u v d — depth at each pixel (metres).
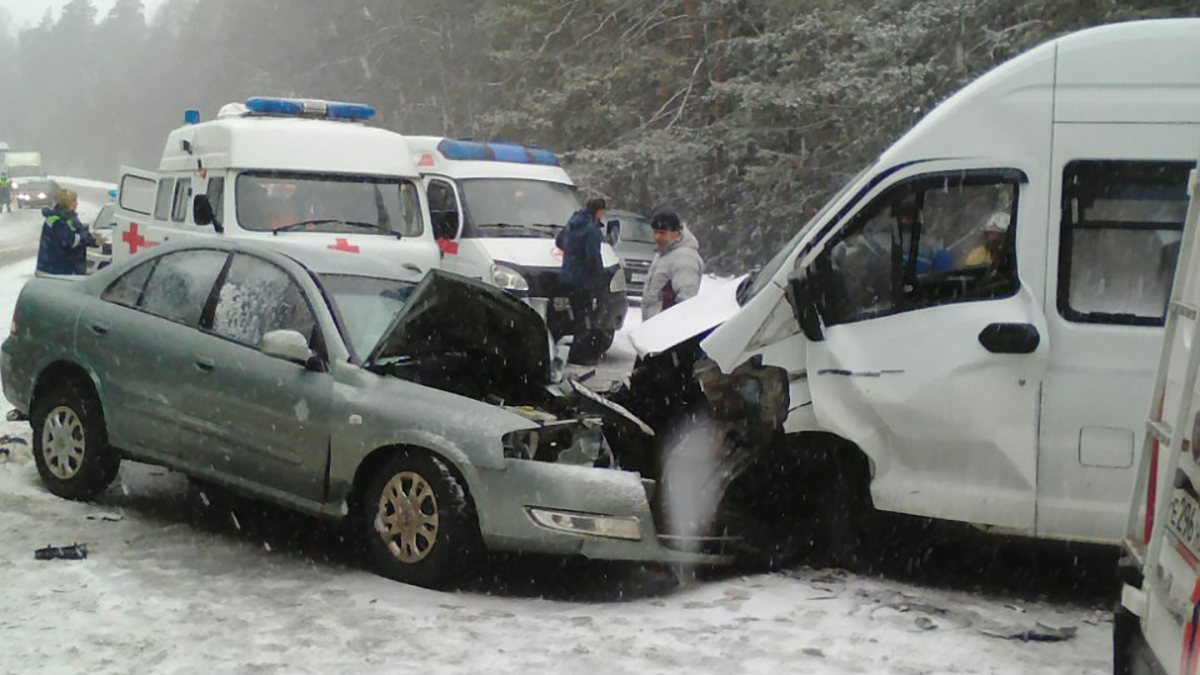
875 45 22.36
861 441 6.61
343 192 12.18
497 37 34.69
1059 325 6.36
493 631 5.64
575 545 6.20
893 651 5.57
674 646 5.52
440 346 7.17
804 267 6.74
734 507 7.14
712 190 27.30
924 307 6.57
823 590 6.59
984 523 6.48
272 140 12.09
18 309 8.02
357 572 6.55
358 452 6.50
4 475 8.30
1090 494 6.34
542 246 15.05
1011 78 6.55
